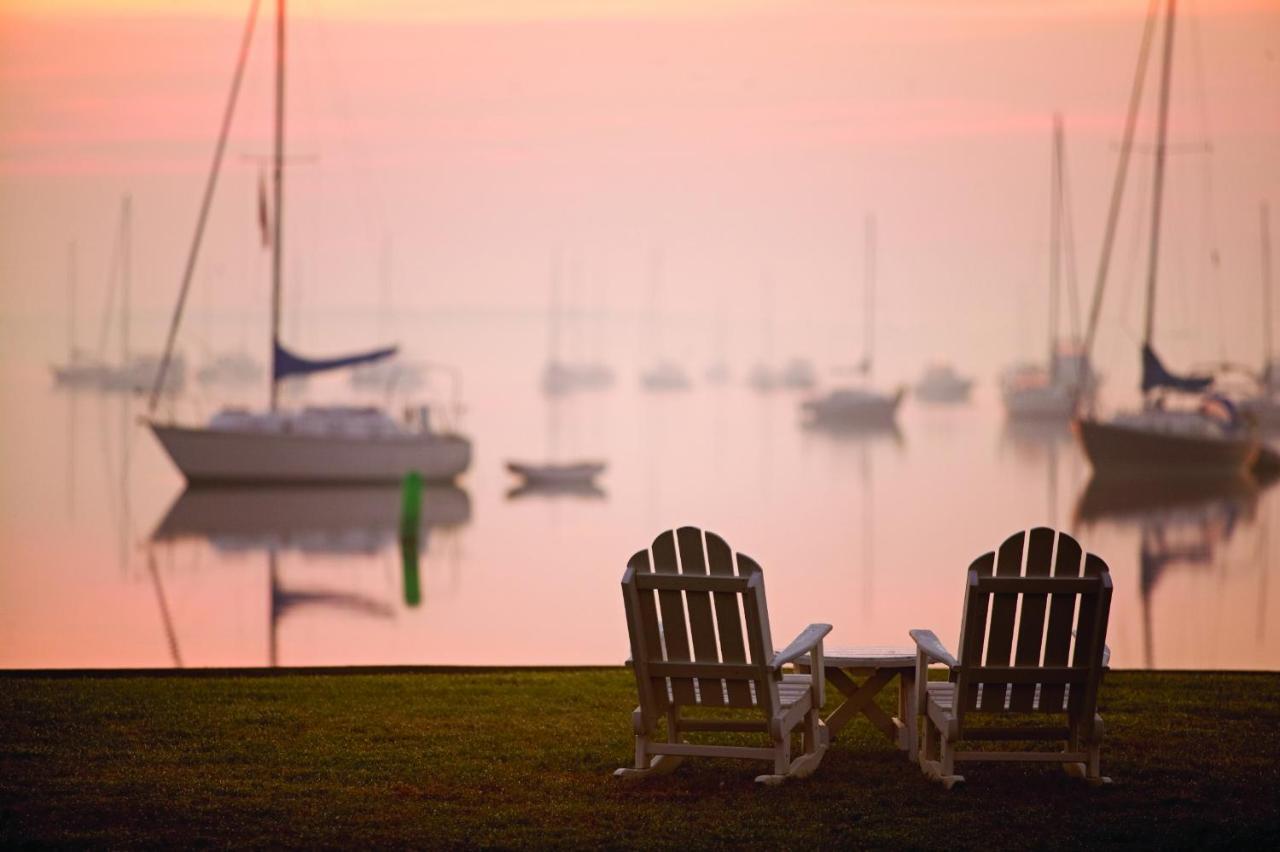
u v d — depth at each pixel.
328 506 54.69
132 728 10.16
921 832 7.70
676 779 8.80
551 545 44.72
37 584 34.28
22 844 7.45
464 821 7.91
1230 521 54.09
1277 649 23.12
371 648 23.14
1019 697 8.52
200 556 41.47
